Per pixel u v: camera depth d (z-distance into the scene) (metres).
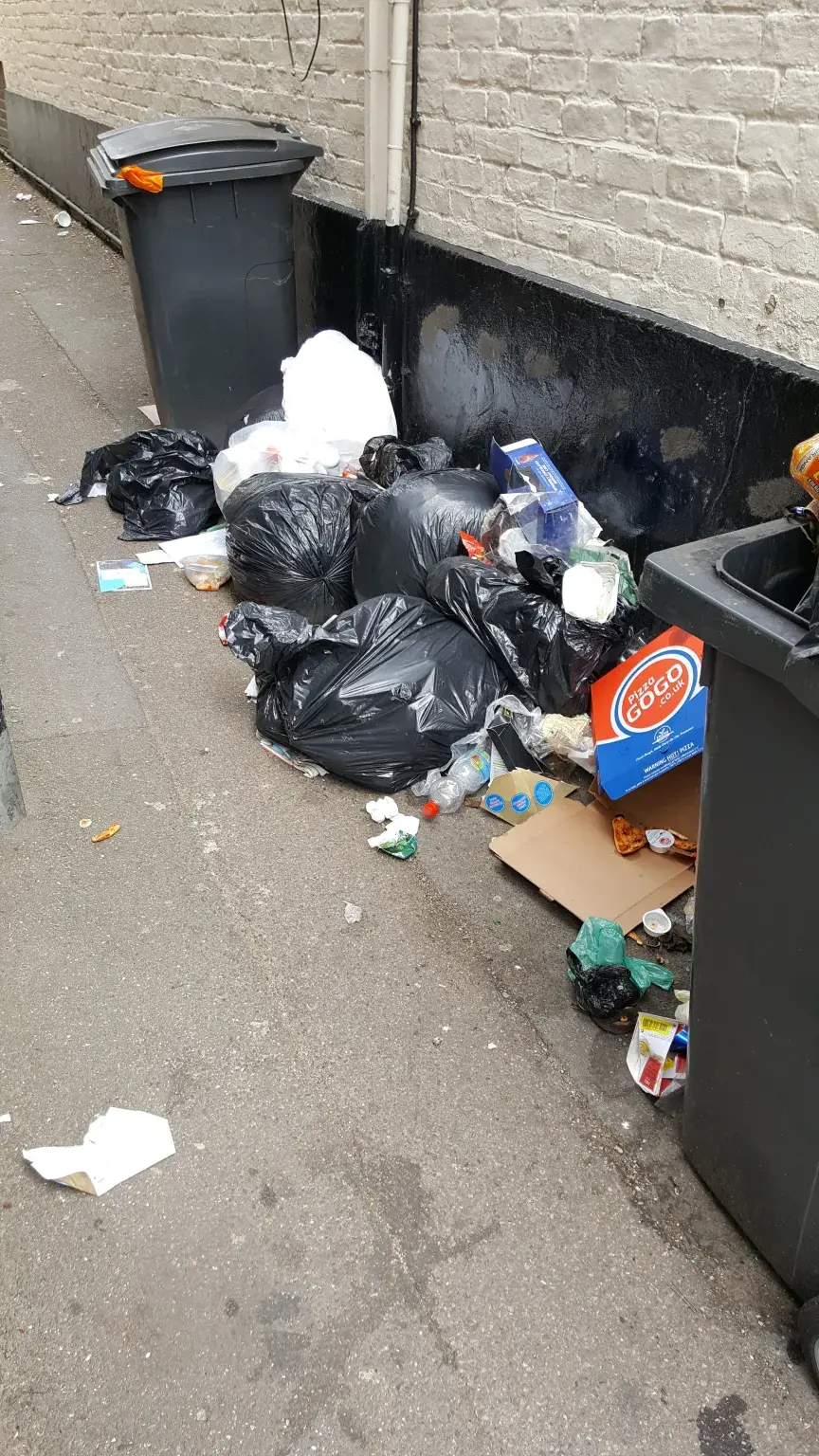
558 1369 1.68
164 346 4.58
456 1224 1.88
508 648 3.00
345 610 3.66
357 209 4.62
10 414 5.57
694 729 2.46
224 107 5.94
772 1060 1.60
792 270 2.53
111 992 2.32
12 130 11.72
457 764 2.97
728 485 2.82
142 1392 1.64
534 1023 2.28
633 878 2.57
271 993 2.33
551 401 3.51
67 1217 1.88
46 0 8.98
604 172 3.09
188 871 2.68
